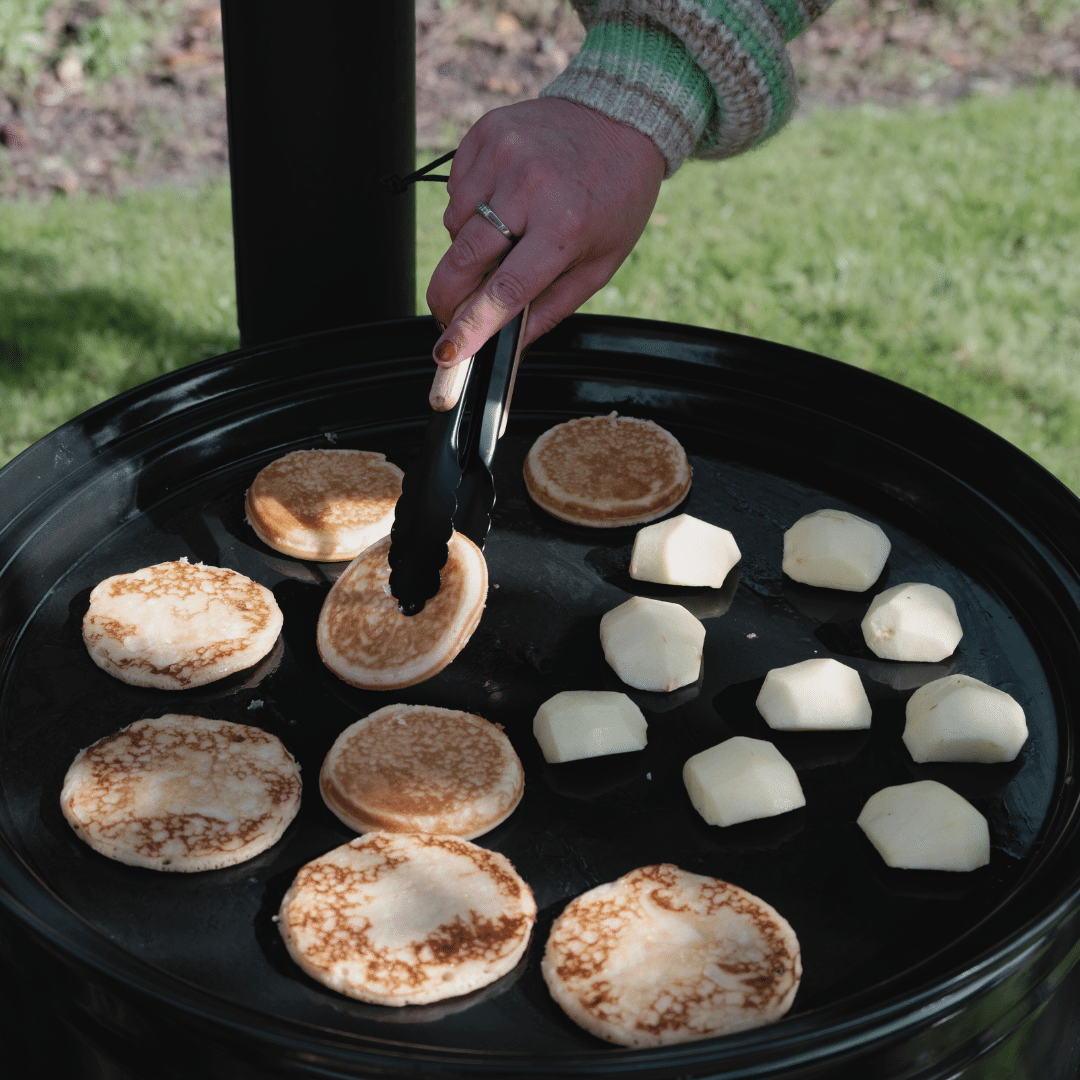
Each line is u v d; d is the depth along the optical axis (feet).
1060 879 3.27
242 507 5.13
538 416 5.73
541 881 3.63
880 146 15.39
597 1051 3.05
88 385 11.05
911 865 3.64
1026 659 4.46
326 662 4.32
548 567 4.88
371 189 5.57
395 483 5.13
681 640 4.35
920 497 5.19
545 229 4.03
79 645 4.42
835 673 4.20
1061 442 10.77
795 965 3.29
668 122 4.42
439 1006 3.23
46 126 14.98
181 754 3.92
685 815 3.86
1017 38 18.06
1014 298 12.62
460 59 16.65
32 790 3.86
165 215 13.62
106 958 2.97
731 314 12.27
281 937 3.41
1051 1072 3.65
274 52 5.10
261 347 5.44
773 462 5.48
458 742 3.99
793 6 4.55
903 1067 2.95
